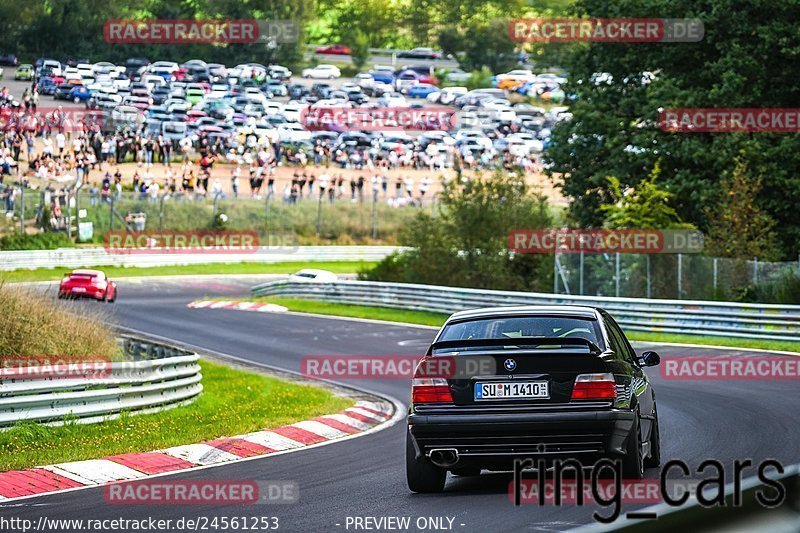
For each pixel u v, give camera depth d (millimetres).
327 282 166625
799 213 142625
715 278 120312
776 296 114875
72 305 76562
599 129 155250
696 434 49594
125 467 44344
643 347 99188
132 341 79000
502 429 33750
